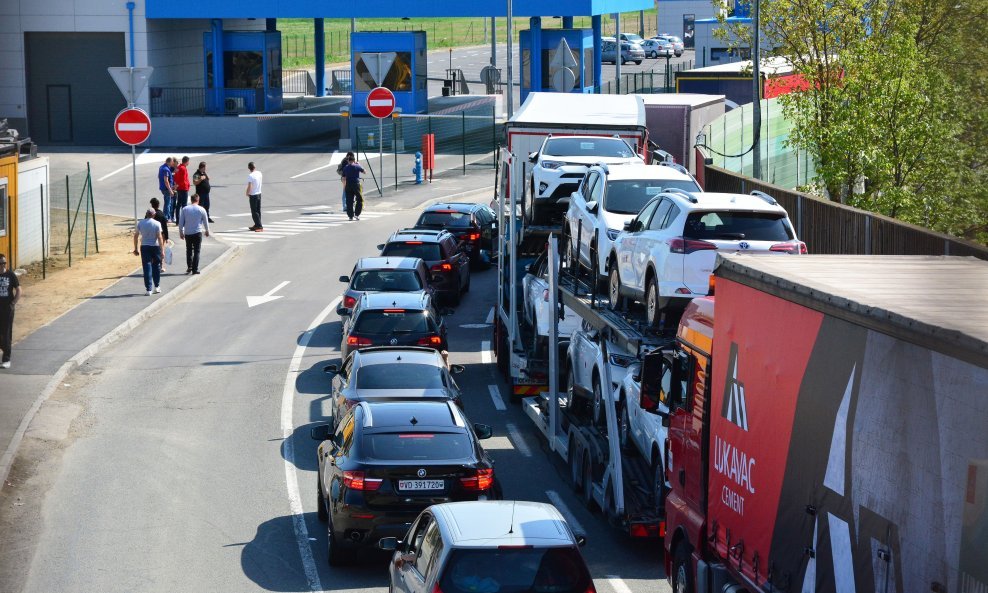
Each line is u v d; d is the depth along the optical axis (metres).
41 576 25.45
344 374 34.94
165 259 62.97
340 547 25.62
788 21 61.94
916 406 13.55
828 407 15.90
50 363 44.09
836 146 53.09
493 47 143.62
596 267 33.88
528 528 19.31
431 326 40.09
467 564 18.48
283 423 38.12
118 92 120.81
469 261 66.44
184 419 38.47
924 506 13.37
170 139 117.06
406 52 116.25
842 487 15.44
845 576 15.34
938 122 47.50
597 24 127.38
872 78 53.06
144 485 31.91
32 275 61.50
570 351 34.47
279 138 118.25
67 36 121.06
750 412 18.97
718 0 73.06
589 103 47.88
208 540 27.81
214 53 118.12
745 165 72.62
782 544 17.48
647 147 46.84
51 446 35.41
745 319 19.33
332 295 58.91
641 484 27.53
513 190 41.75
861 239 41.97
